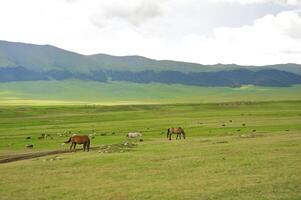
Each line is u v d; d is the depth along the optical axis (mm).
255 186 29172
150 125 112250
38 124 127125
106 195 29125
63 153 56500
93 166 41500
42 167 42719
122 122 127938
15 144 75688
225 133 79875
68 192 30734
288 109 189500
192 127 98938
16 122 134875
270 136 62438
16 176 38375
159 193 28812
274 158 39719
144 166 39812
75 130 102125
